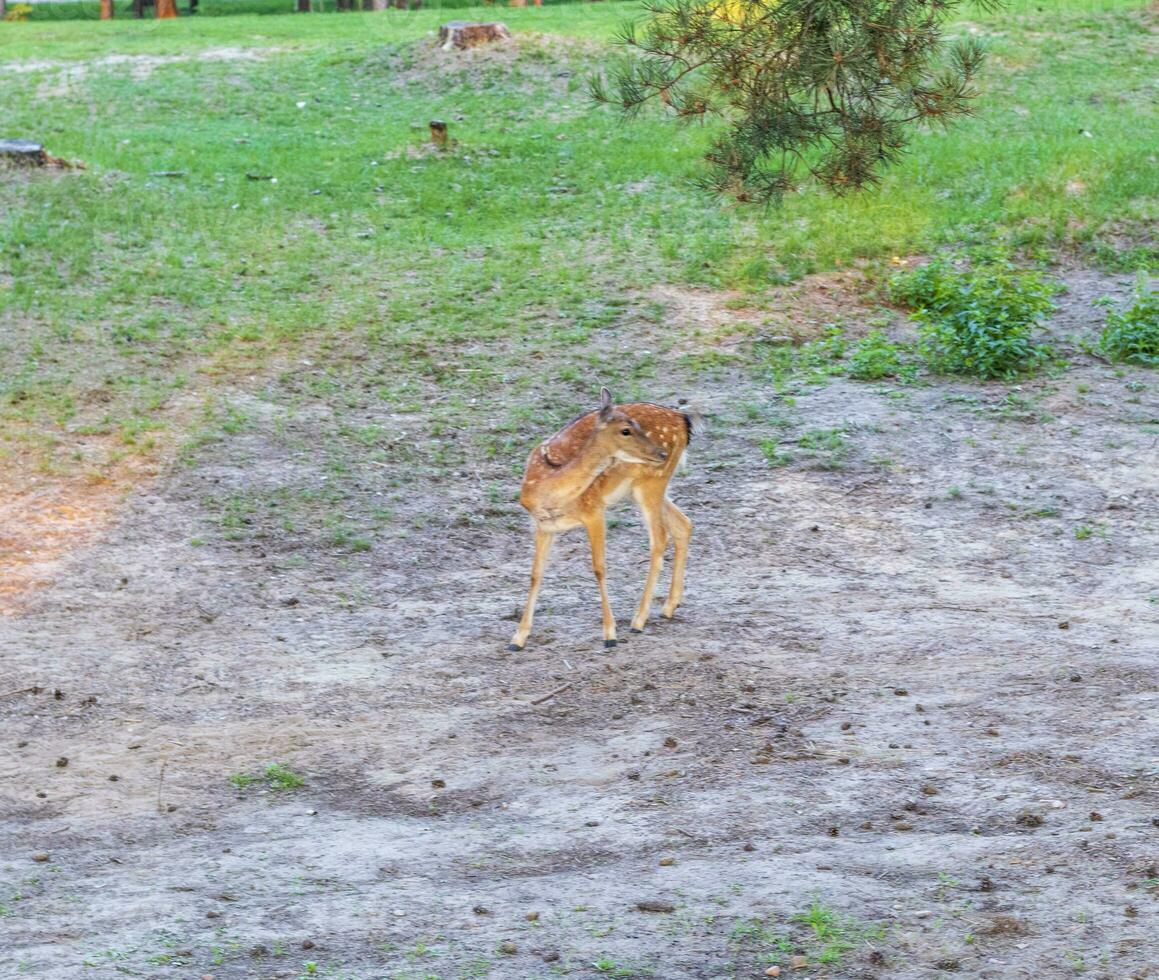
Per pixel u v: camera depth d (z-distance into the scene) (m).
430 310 15.55
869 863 5.73
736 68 10.20
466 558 10.17
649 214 19.06
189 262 16.64
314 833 6.32
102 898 5.61
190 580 9.54
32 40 30.95
